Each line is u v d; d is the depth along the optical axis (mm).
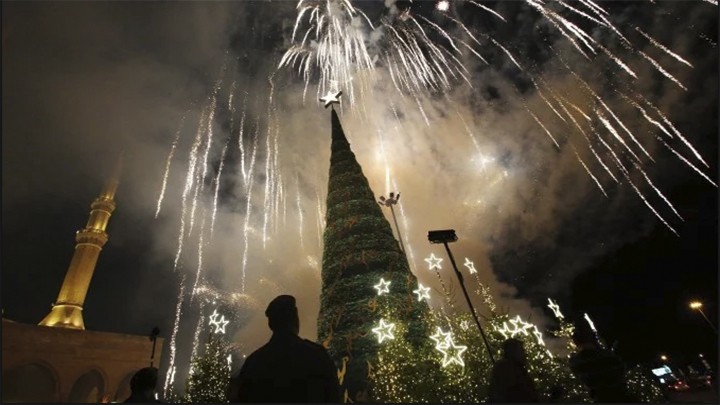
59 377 25203
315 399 2711
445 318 11070
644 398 9172
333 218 14102
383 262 12547
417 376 9070
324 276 13055
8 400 23516
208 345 12055
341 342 10914
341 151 16047
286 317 3260
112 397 27406
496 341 9305
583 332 4742
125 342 29047
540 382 8492
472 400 8336
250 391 2777
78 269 33312
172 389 13820
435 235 7824
